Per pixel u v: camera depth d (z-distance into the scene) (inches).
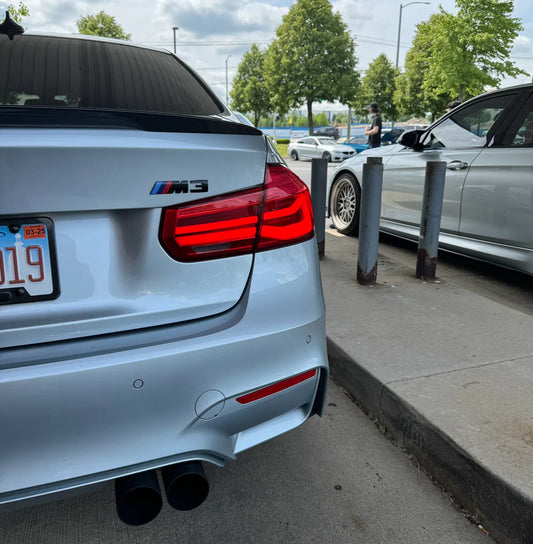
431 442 73.0
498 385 84.2
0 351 45.9
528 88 136.0
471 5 759.1
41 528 62.2
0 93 67.7
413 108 1272.1
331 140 874.8
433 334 105.1
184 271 50.3
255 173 52.0
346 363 95.7
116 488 49.5
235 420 53.1
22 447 44.7
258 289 53.1
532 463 64.2
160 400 48.6
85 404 45.8
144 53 85.3
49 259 46.1
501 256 136.1
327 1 1326.3
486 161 138.9
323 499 68.4
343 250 175.0
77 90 70.9
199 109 75.7
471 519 65.7
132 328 49.3
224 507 66.7
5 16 79.1
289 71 1386.6
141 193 46.9
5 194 42.8
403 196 170.9
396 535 62.6
